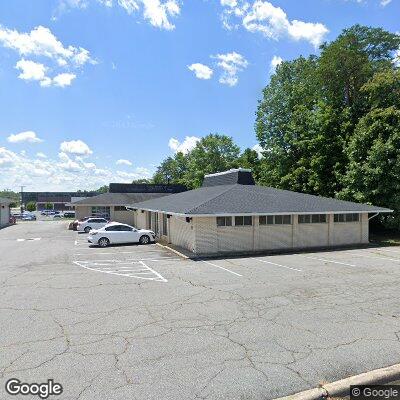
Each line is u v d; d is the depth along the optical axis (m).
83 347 6.83
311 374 5.73
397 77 26.17
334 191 30.92
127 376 5.70
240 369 5.90
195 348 6.74
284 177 35.50
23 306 9.58
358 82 32.06
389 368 5.85
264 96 40.84
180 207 21.02
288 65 40.19
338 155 31.20
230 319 8.38
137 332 7.59
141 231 24.58
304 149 35.22
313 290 11.12
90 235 23.62
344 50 31.20
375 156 24.77
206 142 62.09
